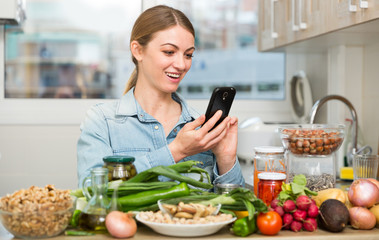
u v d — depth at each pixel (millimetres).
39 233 1106
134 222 1140
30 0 2824
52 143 2807
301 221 1208
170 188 1261
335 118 2600
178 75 1614
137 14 2930
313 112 2145
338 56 2559
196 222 1134
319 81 2844
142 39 1606
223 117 1526
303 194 1236
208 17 2980
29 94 2850
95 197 1182
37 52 2846
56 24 2857
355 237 1180
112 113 1693
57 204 1122
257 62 3039
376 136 2443
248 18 3006
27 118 2797
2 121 2777
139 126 1677
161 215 1172
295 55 3033
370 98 2500
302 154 1561
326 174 1556
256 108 3025
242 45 3020
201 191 1329
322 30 2066
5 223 1116
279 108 3049
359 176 1787
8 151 2770
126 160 1310
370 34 2139
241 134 2555
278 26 2533
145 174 1293
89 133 1630
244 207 1228
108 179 1298
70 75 2887
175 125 1715
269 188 1318
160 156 1481
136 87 1732
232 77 3035
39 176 2795
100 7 2895
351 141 2398
